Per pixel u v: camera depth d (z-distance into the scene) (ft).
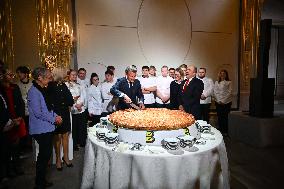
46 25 18.44
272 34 29.14
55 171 11.78
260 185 10.37
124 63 20.53
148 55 21.01
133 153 6.97
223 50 22.68
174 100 14.96
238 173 11.57
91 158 8.28
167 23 21.15
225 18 22.44
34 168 12.28
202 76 18.53
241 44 22.94
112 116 9.20
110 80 16.49
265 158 13.50
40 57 18.48
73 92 14.51
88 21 19.43
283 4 25.55
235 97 23.27
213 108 22.36
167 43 21.30
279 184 10.47
